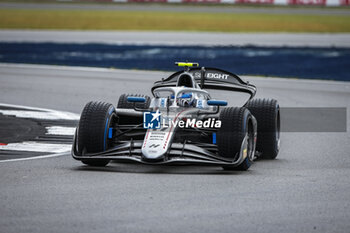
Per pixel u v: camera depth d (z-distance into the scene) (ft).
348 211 62.03
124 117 97.60
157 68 276.82
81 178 77.41
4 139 113.80
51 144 109.81
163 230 54.13
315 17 592.60
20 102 172.45
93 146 84.94
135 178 77.87
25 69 264.72
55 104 169.89
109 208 61.57
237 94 124.06
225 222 57.11
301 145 116.88
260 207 63.10
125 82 225.35
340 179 79.82
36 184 73.20
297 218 59.00
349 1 640.17
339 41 398.83
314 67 276.41
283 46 324.60
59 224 55.52
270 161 98.48
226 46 293.64
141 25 506.07
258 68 269.03
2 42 340.59
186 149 82.48
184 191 70.08
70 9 636.48
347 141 121.08
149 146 80.38
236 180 77.71
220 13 616.80
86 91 199.11
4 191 69.00
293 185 74.95
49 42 344.49
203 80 114.52
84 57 300.40
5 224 55.31
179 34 433.89
